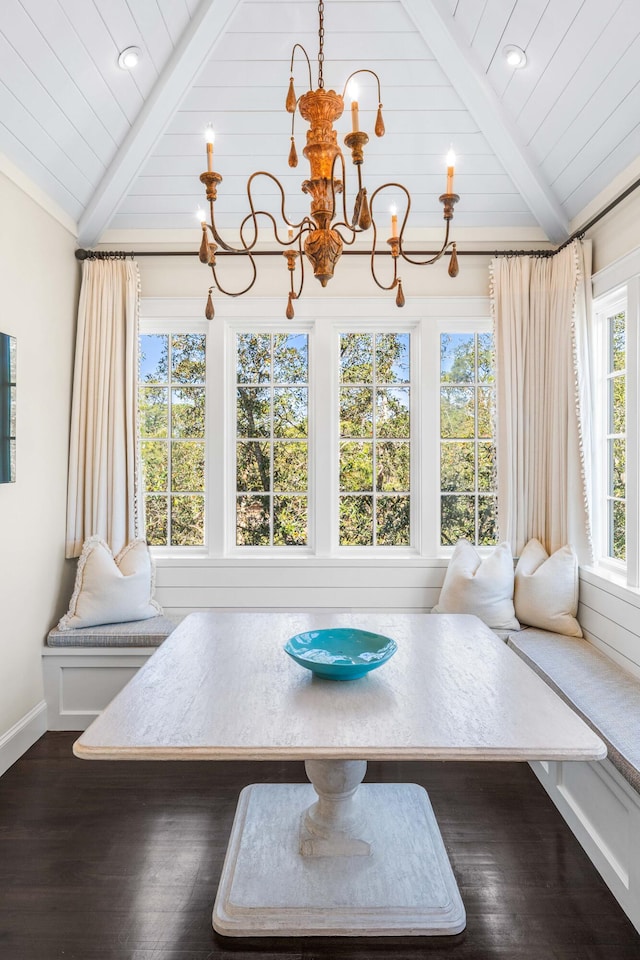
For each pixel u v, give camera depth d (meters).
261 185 3.06
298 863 1.80
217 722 1.41
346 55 2.48
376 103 2.68
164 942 1.61
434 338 3.32
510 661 1.87
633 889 1.66
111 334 3.20
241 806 2.12
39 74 2.22
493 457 3.24
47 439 2.91
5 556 2.53
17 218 2.59
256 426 3.43
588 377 2.91
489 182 3.04
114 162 2.87
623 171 2.59
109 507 3.19
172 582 3.29
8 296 2.53
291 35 2.40
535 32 2.25
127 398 3.20
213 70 2.54
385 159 2.93
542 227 3.16
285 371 3.42
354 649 1.93
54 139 2.54
